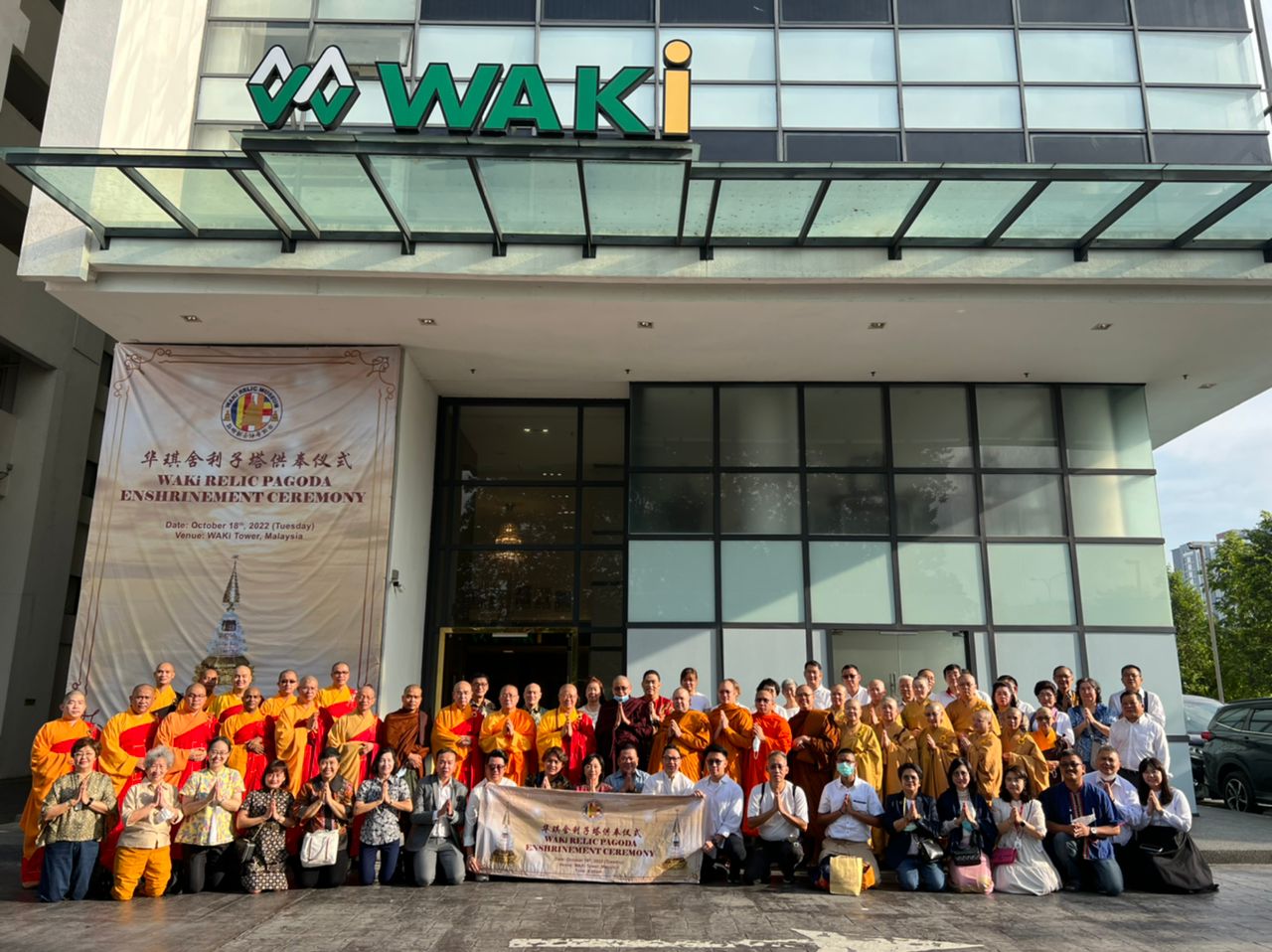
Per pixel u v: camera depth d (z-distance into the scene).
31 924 6.44
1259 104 11.85
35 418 20.81
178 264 10.38
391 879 8.00
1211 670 45.44
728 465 13.27
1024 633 12.58
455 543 13.98
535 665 13.62
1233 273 10.40
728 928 6.47
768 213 9.91
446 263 10.45
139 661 11.32
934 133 11.71
